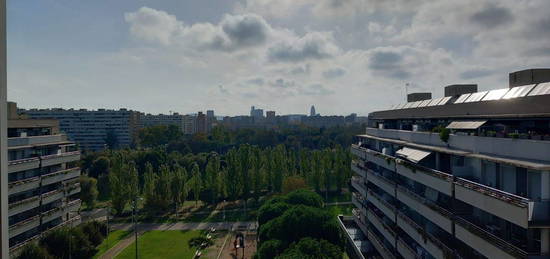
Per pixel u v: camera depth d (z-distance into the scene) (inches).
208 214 3671.3
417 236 1422.2
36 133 2309.3
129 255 2508.6
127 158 5029.5
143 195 3759.8
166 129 7628.0
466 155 1106.1
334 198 4178.2
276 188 4133.9
